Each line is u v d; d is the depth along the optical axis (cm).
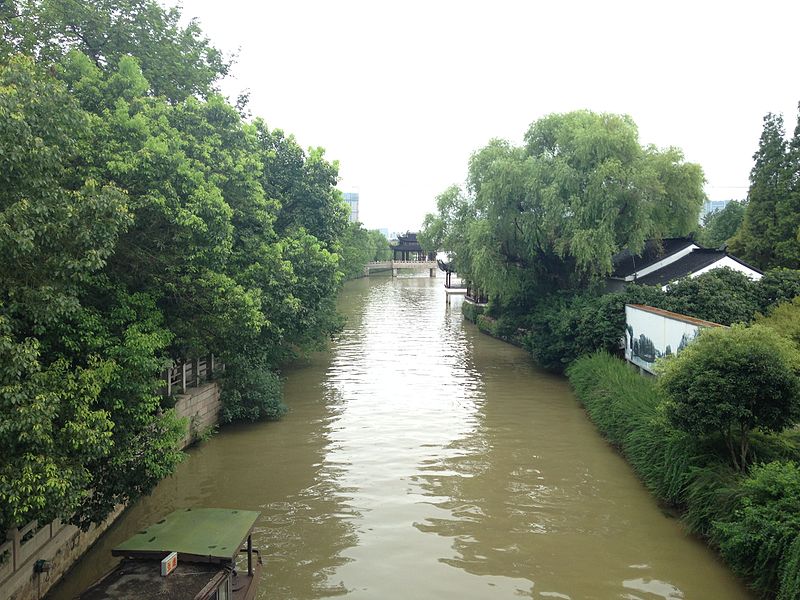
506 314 3588
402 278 10494
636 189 2477
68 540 1042
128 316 1057
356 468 1548
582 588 984
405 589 984
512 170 2738
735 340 1164
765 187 3225
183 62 1845
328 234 2234
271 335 1711
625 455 1598
